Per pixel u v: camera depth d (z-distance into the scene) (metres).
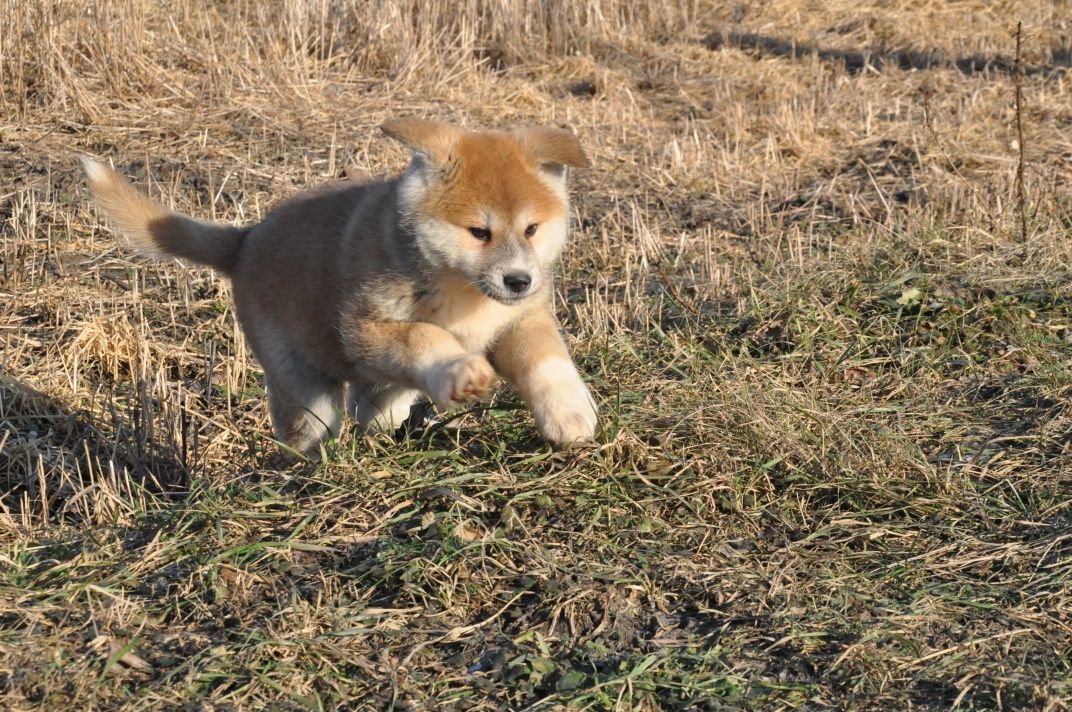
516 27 21.67
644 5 23.66
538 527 7.46
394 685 6.13
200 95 17.95
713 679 6.18
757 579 7.02
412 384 8.19
